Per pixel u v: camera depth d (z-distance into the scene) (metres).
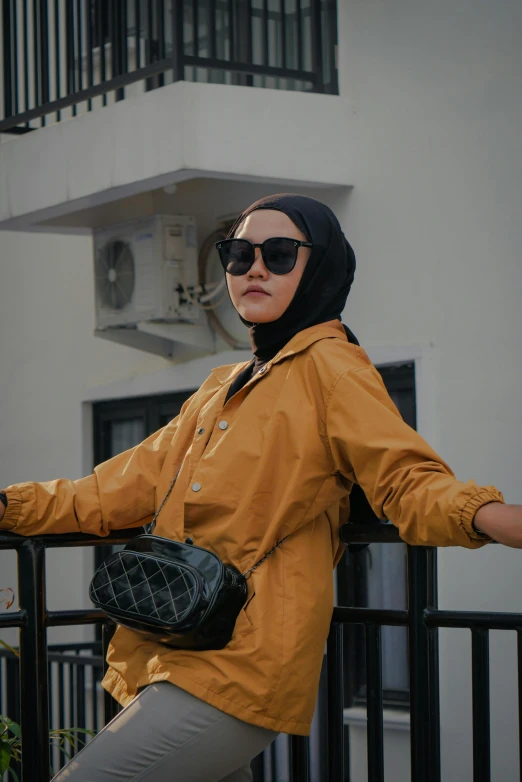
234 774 2.44
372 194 5.25
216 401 2.27
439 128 4.96
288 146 5.17
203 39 6.20
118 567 2.13
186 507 2.15
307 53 5.80
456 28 4.92
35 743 2.41
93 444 7.06
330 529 2.24
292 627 2.03
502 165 4.70
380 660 2.33
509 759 4.53
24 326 7.59
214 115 4.99
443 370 4.89
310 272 2.25
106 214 6.18
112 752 2.04
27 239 7.59
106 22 5.93
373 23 5.27
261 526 2.09
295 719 2.04
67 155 5.57
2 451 7.74
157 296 5.82
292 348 2.16
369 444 1.98
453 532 1.85
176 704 2.03
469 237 4.81
